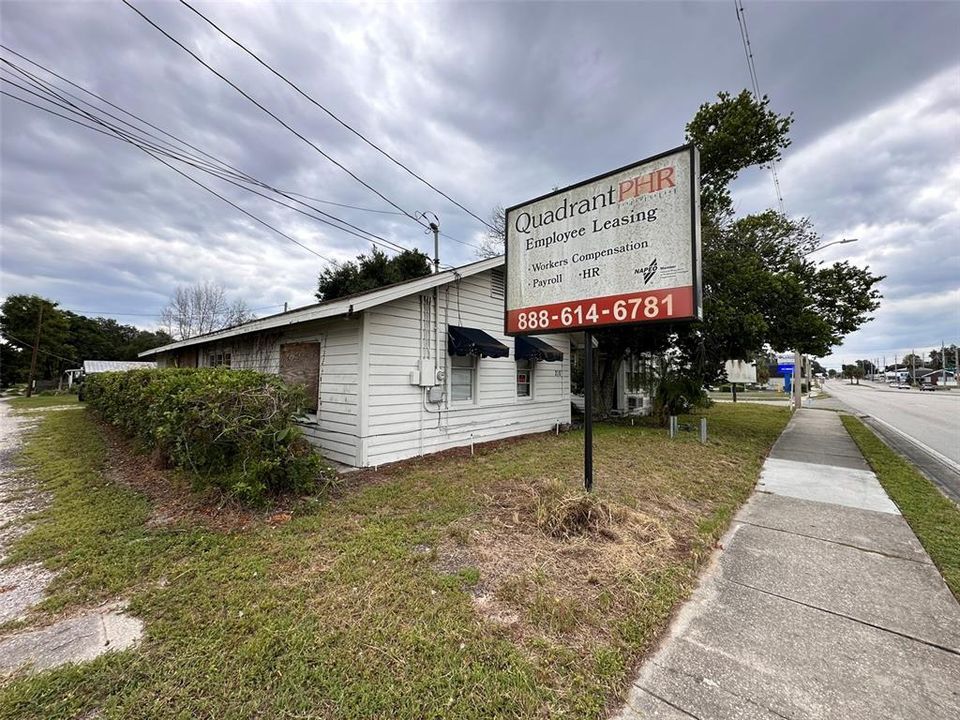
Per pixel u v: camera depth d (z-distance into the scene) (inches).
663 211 163.0
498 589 111.7
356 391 256.5
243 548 136.3
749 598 113.3
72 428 413.1
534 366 405.7
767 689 79.2
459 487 207.5
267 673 80.7
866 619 103.2
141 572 120.6
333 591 110.3
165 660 84.0
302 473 185.3
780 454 332.2
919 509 189.6
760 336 397.1
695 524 166.1
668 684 80.3
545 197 199.5
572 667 83.3
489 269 349.7
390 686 77.6
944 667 85.6
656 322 163.3
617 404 628.4
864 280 424.2
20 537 146.6
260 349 366.9
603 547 137.6
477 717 71.0
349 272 882.8
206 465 188.5
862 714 73.1
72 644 89.3
